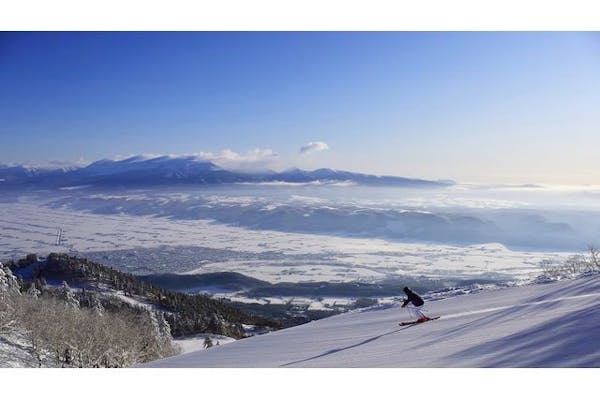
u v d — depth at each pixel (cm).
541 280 2231
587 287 1546
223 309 10338
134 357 3506
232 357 1502
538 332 913
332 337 1612
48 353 2798
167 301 9544
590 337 768
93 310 4781
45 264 10875
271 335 2131
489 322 1227
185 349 6425
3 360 2439
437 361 830
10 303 3177
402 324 1599
